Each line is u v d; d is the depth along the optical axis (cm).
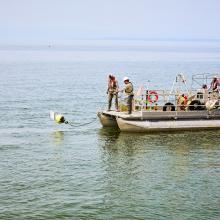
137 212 1501
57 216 1463
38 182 1766
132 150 2250
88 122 3003
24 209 1510
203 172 1914
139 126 2544
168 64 10625
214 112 2642
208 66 9738
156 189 1706
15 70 8256
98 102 4031
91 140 2455
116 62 11769
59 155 2152
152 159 2102
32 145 2331
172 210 1518
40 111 3441
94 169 1942
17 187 1706
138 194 1656
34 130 2705
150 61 12231
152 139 2458
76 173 1884
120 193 1664
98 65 10319
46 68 9050
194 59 13538
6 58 13400
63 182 1772
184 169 1952
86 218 1452
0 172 1878
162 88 5278
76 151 2228
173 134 2558
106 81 6281
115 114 2612
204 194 1662
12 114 3262
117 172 1903
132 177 1841
